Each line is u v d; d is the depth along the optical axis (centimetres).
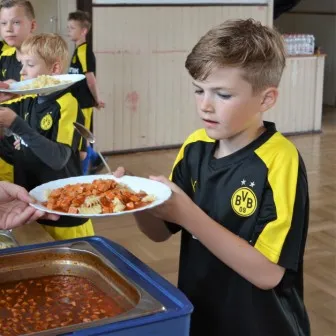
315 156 591
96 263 124
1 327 107
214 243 129
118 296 115
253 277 129
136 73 598
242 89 126
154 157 594
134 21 585
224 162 139
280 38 135
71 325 99
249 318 135
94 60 511
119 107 598
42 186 145
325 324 284
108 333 95
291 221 129
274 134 138
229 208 137
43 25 577
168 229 151
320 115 697
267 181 133
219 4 622
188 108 630
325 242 380
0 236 164
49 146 217
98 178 150
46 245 128
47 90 226
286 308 137
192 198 146
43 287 121
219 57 124
